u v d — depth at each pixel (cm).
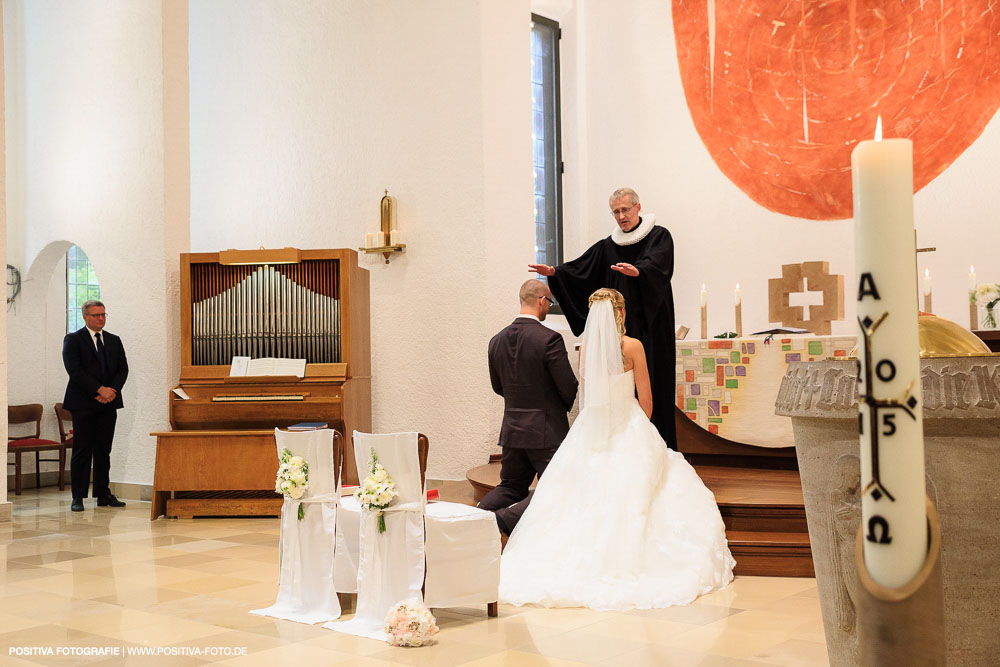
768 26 878
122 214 889
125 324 883
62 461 976
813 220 860
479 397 791
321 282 791
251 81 927
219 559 576
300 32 898
